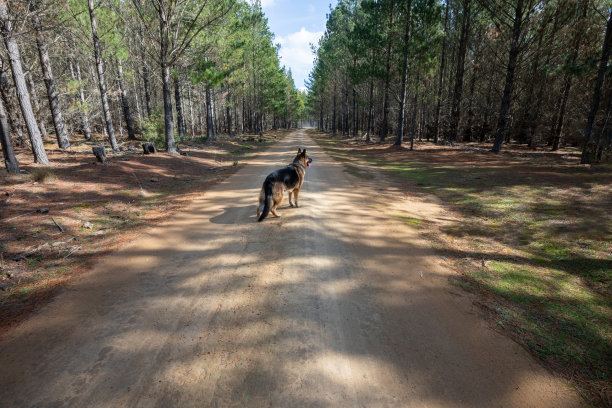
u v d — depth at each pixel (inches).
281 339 125.9
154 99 1347.2
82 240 230.7
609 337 127.8
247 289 164.2
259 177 495.8
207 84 616.4
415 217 296.5
